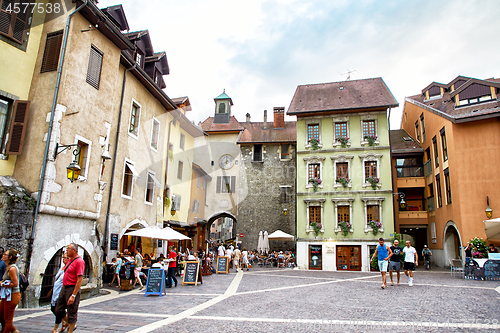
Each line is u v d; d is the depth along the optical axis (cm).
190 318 675
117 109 1432
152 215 1714
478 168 1888
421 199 2644
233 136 3045
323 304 828
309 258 2344
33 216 903
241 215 2830
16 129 966
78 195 1055
